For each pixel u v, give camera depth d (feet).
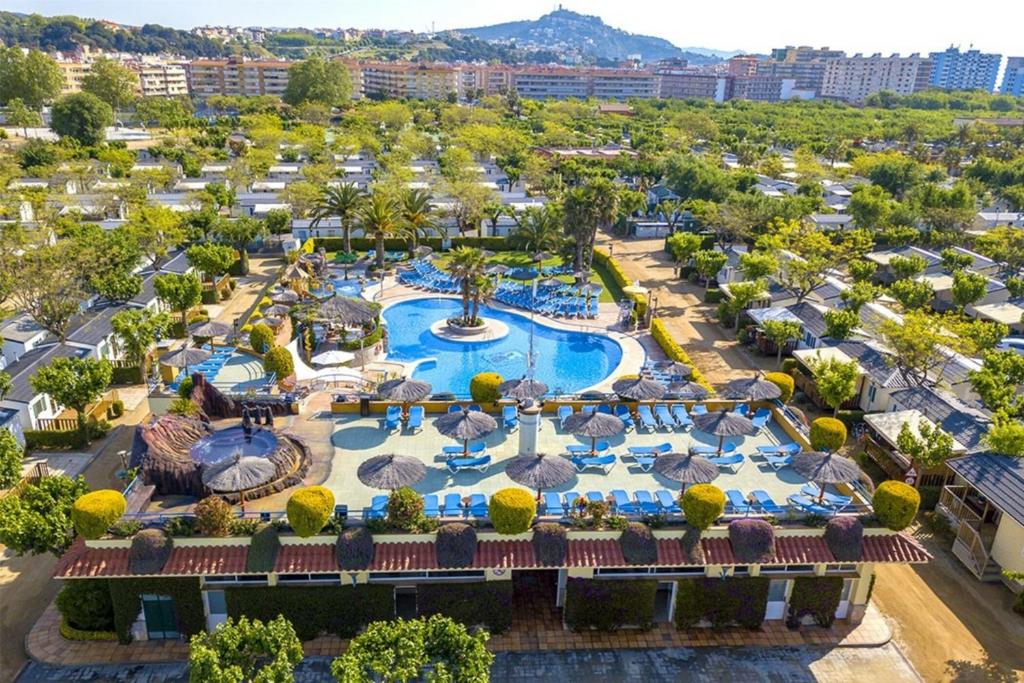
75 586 90.12
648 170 411.13
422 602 90.84
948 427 131.75
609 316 218.59
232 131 566.77
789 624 95.35
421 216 265.34
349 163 450.71
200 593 88.22
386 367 178.50
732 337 203.62
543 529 88.02
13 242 188.14
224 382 146.30
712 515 86.89
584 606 91.97
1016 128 605.31
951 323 159.84
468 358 188.65
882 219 304.30
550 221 265.34
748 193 297.33
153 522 86.94
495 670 87.51
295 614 89.71
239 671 66.39
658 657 90.27
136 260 210.79
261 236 280.72
